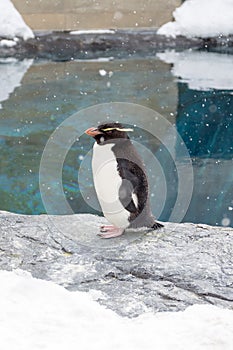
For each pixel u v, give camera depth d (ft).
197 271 26.91
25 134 67.31
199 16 118.52
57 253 28.78
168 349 18.30
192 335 19.07
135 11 122.21
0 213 33.68
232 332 19.21
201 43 116.67
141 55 109.40
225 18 118.62
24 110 74.95
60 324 19.63
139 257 28.35
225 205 51.98
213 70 98.02
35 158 61.36
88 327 19.66
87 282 25.99
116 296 24.62
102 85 86.84
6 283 21.99
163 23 122.52
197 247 29.68
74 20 119.75
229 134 70.54
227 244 30.04
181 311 22.38
